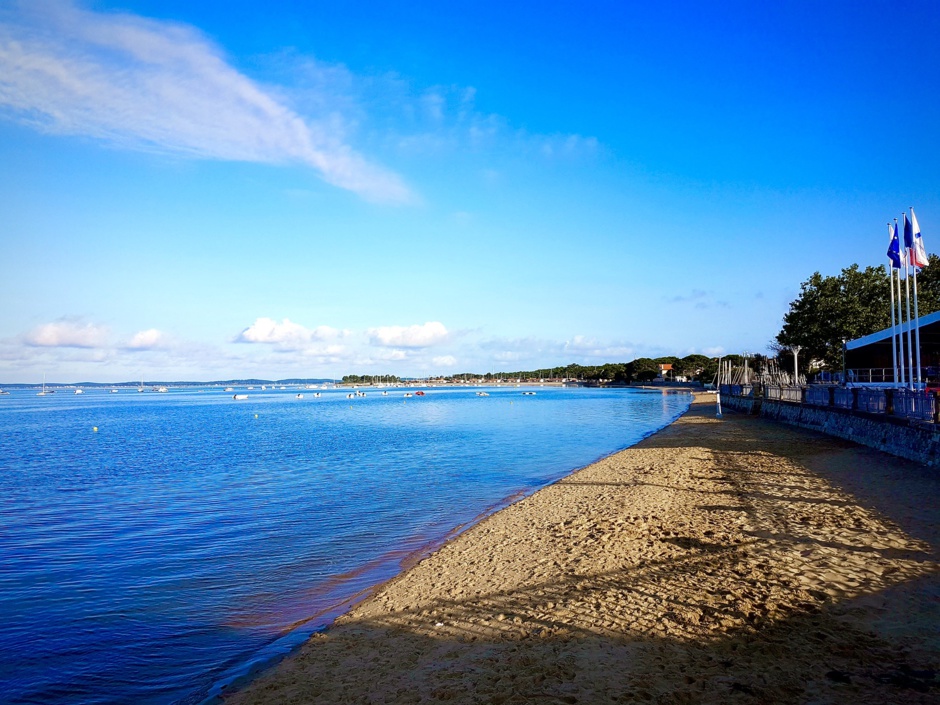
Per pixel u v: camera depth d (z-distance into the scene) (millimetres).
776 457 23344
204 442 44750
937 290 61875
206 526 16953
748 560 10297
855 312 61906
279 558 13656
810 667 6320
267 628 9695
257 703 6996
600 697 6121
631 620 8133
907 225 28828
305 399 181750
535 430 49906
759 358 99938
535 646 7633
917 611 7578
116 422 74938
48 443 45844
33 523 17625
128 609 10641
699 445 29188
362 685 7152
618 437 42469
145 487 24234
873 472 18031
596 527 13703
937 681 5852
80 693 7781
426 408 103062
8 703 7582
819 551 10469
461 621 8906
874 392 25719
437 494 21234
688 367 196375
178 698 7512
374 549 14258
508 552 12555
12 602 11039
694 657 6840
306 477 25891
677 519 13812
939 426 18516
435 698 6551
